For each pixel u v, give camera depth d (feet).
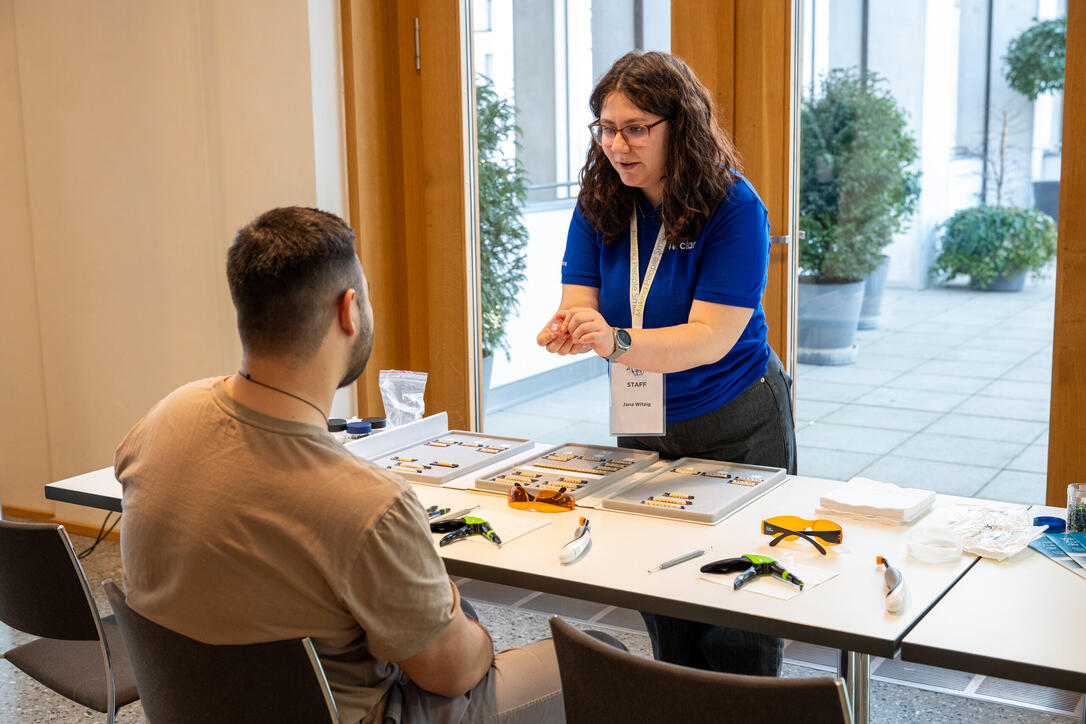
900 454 11.77
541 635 11.41
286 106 12.73
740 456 8.14
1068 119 9.70
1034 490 11.10
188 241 13.57
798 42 11.40
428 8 12.94
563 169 12.75
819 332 12.00
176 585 4.88
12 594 7.00
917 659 5.13
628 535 6.74
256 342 4.86
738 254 7.36
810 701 4.30
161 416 5.14
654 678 4.62
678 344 7.16
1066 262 9.89
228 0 12.85
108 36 13.64
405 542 4.85
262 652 4.87
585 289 8.24
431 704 5.55
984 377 11.19
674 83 7.22
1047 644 5.05
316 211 5.06
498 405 13.73
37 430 15.44
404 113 13.33
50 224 14.60
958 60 10.75
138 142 13.70
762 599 5.68
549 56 12.66
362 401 13.61
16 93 14.58
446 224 13.33
